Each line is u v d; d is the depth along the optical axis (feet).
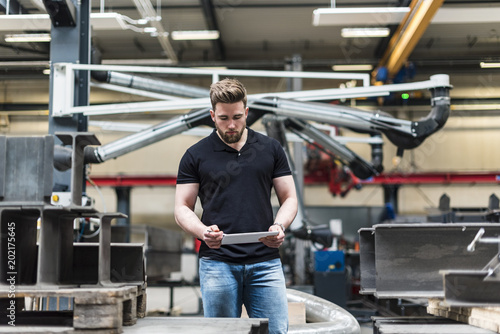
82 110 10.16
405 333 5.06
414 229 5.85
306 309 8.83
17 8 15.14
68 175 9.59
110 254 5.21
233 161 5.17
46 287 4.36
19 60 16.92
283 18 25.99
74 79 10.53
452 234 5.85
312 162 28.02
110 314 4.08
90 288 4.45
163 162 35.06
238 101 4.90
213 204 5.16
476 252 5.82
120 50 29.09
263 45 30.14
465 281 4.89
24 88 31.42
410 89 10.78
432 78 10.77
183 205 5.24
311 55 31.24
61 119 10.32
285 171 5.41
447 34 27.45
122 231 15.10
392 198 32.48
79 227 9.91
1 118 32.12
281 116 11.18
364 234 6.49
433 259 5.82
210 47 29.73
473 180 32.04
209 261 5.14
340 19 16.98
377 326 5.75
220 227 5.13
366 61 29.89
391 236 5.86
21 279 4.94
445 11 20.85
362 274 6.43
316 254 15.98
